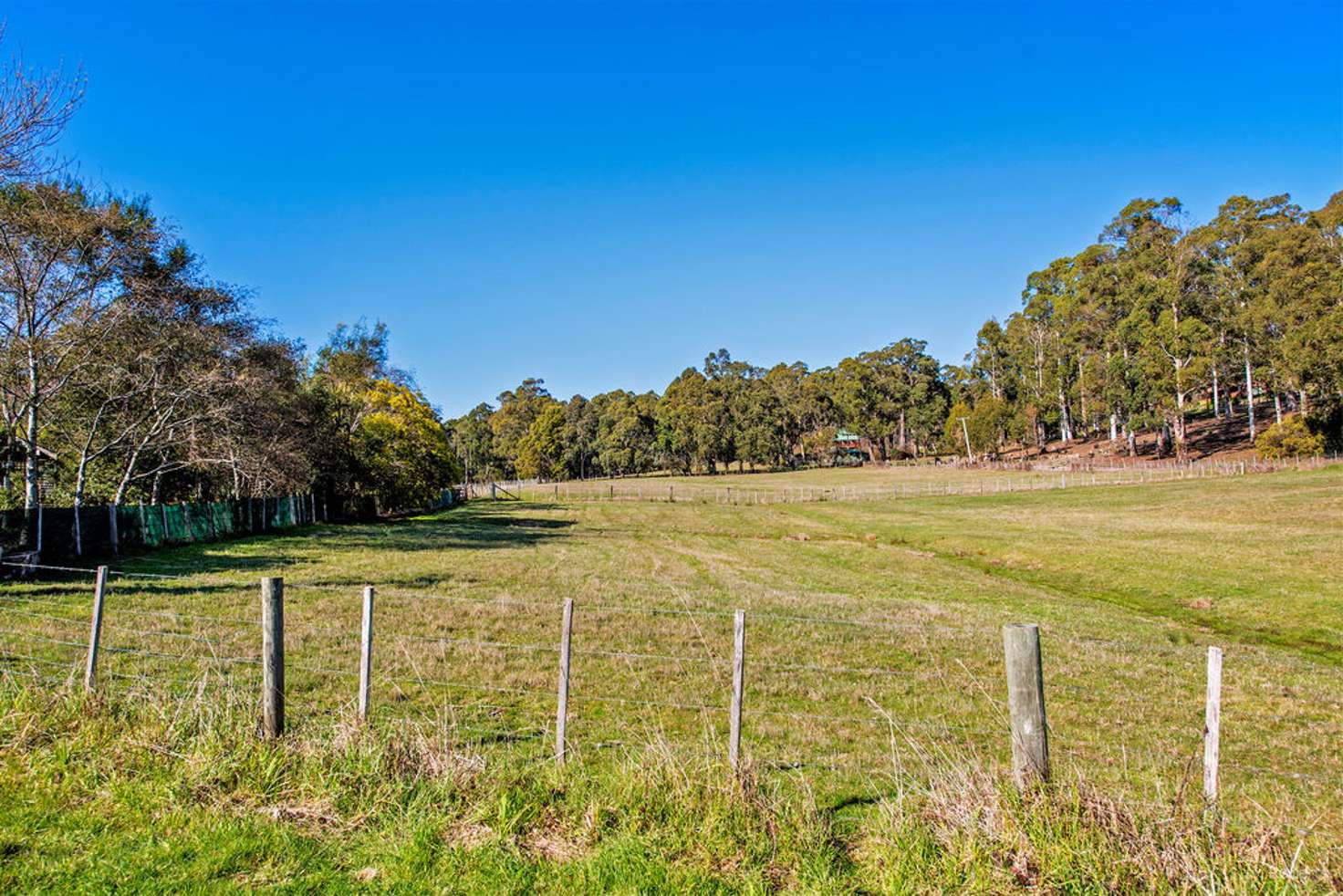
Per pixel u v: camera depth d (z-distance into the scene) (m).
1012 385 104.12
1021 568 27.48
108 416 29.33
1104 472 69.50
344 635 12.70
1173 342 67.38
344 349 52.22
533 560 26.95
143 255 28.30
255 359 35.53
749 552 32.59
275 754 5.88
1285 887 4.21
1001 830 4.78
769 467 135.88
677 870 4.63
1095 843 4.63
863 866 4.81
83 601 14.76
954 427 108.62
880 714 9.58
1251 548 26.44
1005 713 9.68
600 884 4.47
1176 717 9.77
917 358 126.31
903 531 40.22
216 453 33.19
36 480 23.81
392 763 5.78
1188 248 69.62
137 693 7.11
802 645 13.38
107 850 4.70
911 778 6.49
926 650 13.23
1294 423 57.62
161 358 28.28
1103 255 85.88
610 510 61.19
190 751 6.02
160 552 25.31
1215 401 84.25
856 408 125.38
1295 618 17.22
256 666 10.32
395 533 38.19
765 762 7.52
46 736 6.36
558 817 5.29
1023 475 77.94
